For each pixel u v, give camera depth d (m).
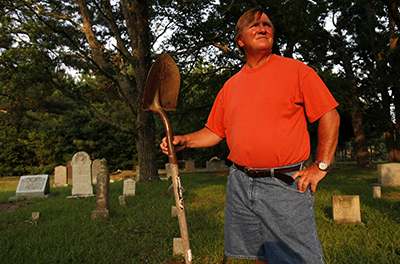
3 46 12.92
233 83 1.93
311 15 12.39
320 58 16.95
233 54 12.31
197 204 7.45
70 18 13.12
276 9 11.57
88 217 6.28
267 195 1.65
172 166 1.76
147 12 11.38
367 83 18.50
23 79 12.37
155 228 5.31
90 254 4.06
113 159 30.84
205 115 18.67
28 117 26.92
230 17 11.91
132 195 9.02
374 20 18.16
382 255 3.58
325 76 12.18
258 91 1.71
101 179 6.37
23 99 18.44
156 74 1.83
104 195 6.34
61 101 23.17
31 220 6.29
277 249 1.62
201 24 12.30
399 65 16.95
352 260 3.51
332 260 3.53
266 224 1.64
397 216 5.41
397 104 17.72
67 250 4.25
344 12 18.44
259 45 1.70
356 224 5.06
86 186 9.80
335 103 1.58
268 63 1.75
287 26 12.36
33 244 4.49
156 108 1.87
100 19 14.38
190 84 16.02
